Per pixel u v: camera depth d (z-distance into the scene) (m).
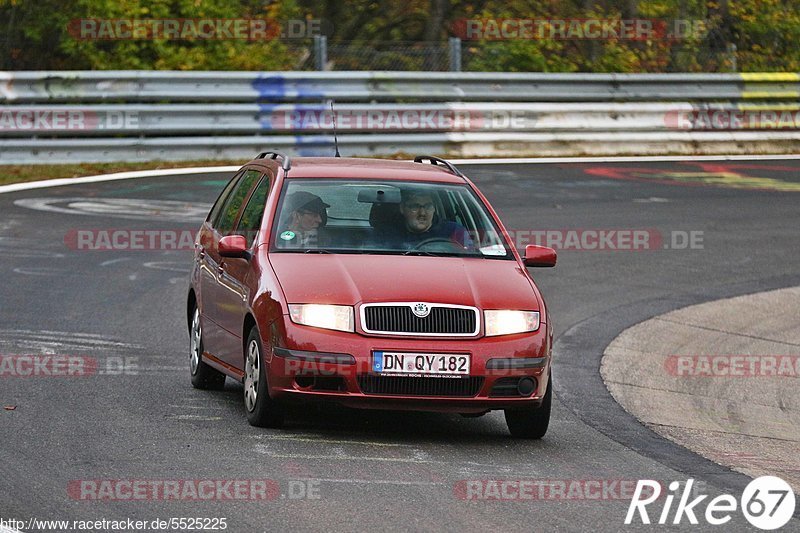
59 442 22.44
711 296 44.22
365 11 97.31
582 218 56.34
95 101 66.31
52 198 55.84
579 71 88.94
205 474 20.52
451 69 76.81
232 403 27.08
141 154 65.62
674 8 97.19
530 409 24.34
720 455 24.84
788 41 98.56
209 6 77.62
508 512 19.00
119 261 45.03
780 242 53.84
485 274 25.20
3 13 74.19
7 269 42.62
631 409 29.44
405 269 24.78
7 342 32.62
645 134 77.75
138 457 21.53
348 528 17.73
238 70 77.56
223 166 66.25
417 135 71.50
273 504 18.83
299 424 25.05
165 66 75.56
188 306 30.67
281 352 23.42
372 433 24.64
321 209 26.47
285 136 68.56
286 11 89.44
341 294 23.75
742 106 80.12
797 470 23.98
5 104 64.38
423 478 20.91
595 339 37.62
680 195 63.50
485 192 61.34
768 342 38.88
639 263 49.03
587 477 21.69
